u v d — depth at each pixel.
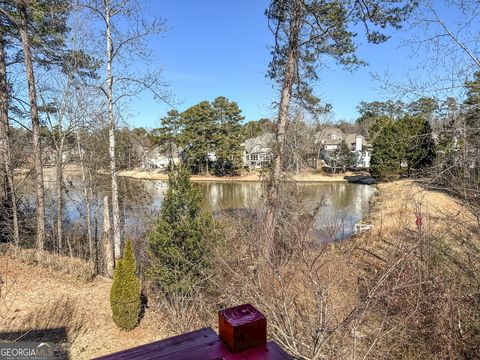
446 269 4.73
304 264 3.87
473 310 4.32
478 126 4.66
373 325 4.08
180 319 6.02
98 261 10.34
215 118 43.19
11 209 10.66
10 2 9.76
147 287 8.29
